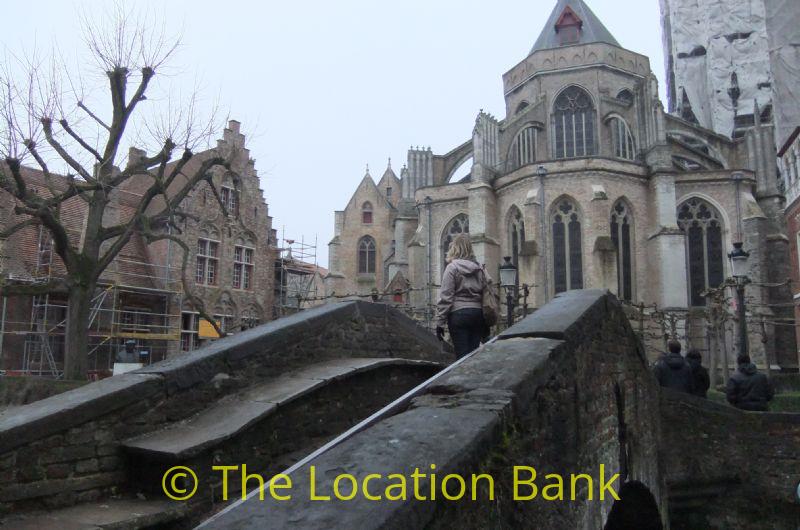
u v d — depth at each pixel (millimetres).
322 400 6160
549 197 34562
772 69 27344
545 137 42125
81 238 27562
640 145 37406
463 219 39688
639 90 37750
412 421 3441
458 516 3047
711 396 16906
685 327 27078
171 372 5332
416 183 45125
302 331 6773
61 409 4543
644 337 26047
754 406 11391
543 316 5543
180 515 4508
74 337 17516
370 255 53438
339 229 54406
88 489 4625
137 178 35688
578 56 42344
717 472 10195
